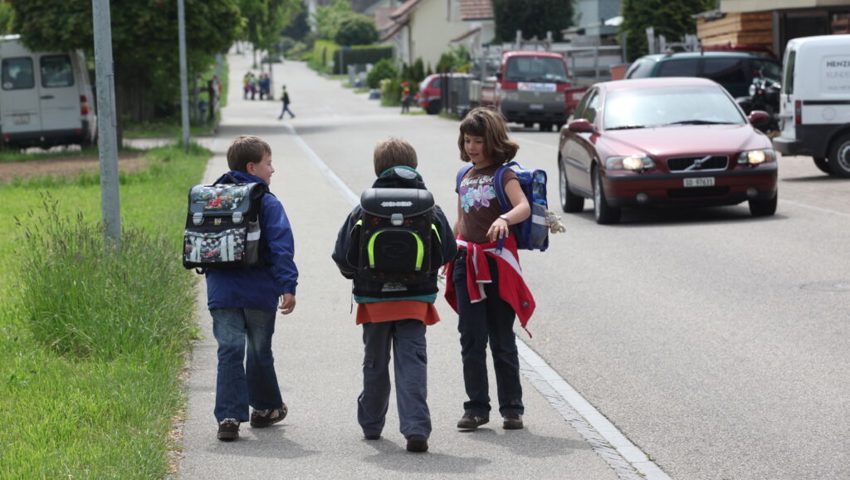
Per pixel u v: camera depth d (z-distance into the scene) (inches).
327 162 3545.8
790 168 2881.4
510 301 830.5
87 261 1123.9
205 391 950.4
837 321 1181.7
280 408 860.0
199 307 1301.7
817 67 2529.5
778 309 1250.0
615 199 1957.4
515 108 4837.6
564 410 895.7
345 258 802.8
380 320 795.4
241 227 809.5
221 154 4025.6
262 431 847.1
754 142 1968.5
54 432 783.1
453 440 821.9
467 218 844.0
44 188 2812.5
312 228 2025.1
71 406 843.4
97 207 2348.7
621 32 5610.2
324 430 848.3
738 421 855.1
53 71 4165.8
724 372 999.6
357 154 3853.3
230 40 4761.3
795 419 855.7
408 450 791.7
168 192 2578.7
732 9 4153.5
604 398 930.1
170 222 1971.0
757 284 1393.9
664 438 817.5
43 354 1017.5
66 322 1057.5
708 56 3464.6
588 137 2080.5
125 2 4505.4
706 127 2044.8
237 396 822.5
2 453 732.0
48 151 4286.4
